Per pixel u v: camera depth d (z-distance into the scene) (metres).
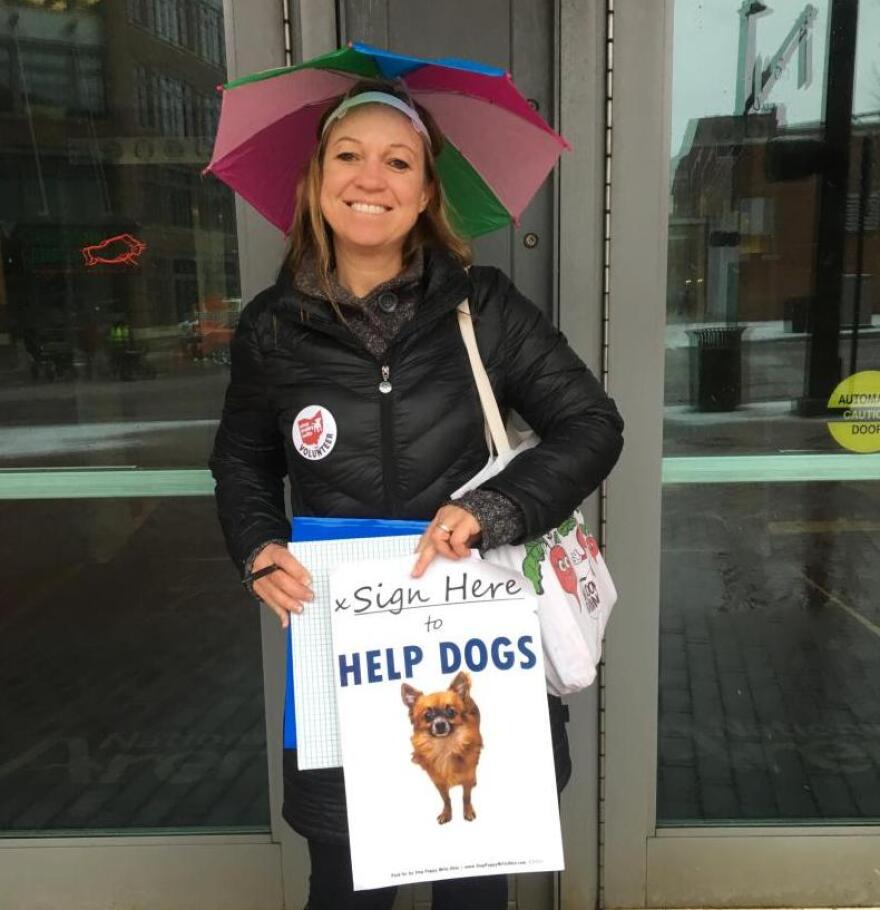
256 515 1.56
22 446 2.21
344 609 1.39
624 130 1.98
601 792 2.26
